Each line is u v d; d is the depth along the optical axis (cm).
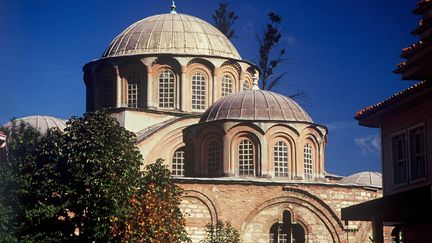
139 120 7019
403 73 3572
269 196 6412
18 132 5444
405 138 4319
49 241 4878
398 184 4381
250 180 6388
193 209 6303
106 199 4866
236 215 6341
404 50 3488
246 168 6588
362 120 4588
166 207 5072
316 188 6481
